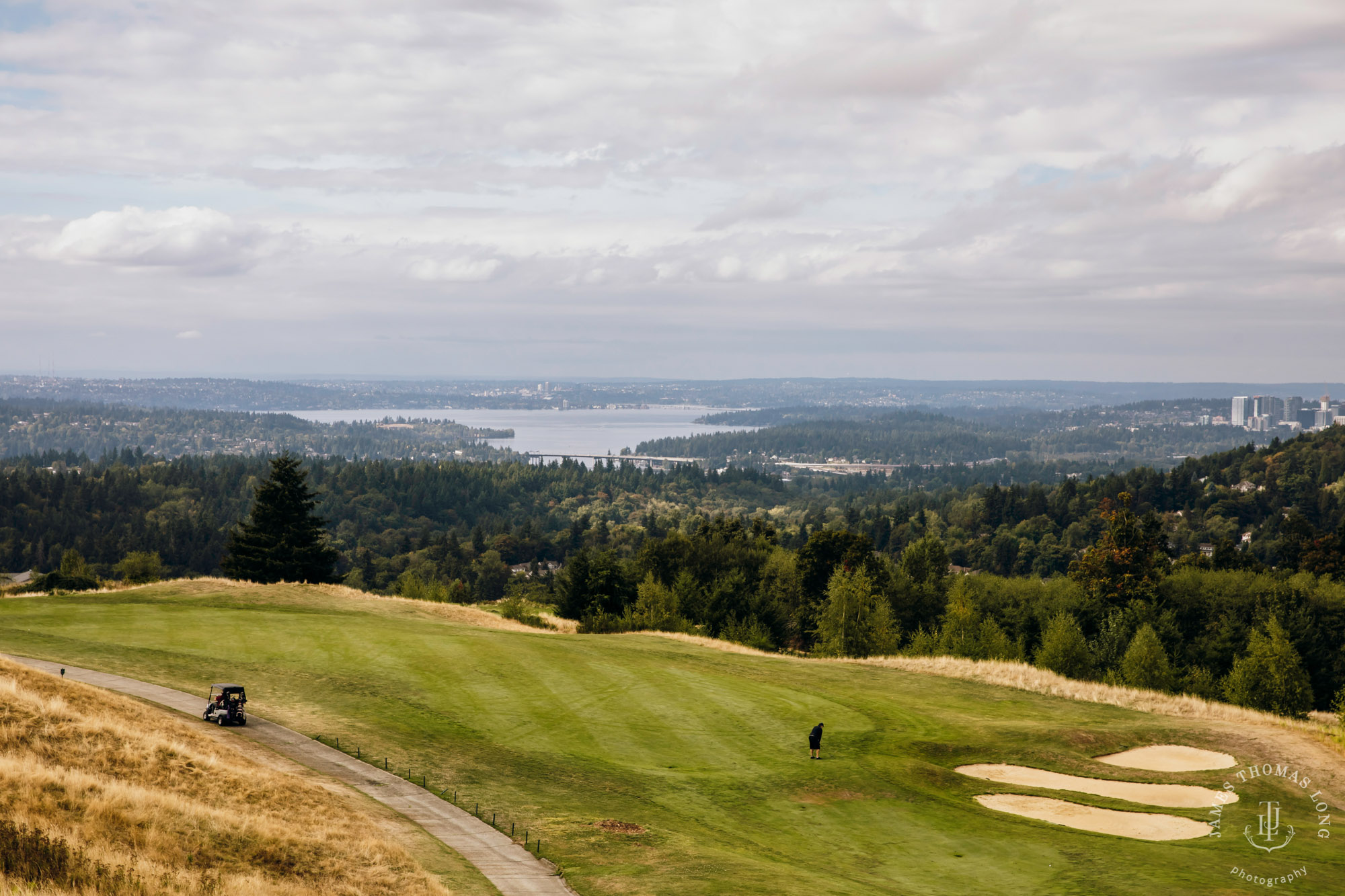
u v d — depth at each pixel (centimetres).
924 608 10462
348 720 3819
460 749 3619
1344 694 6706
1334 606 9175
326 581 9319
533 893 2442
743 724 4269
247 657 4634
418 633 5534
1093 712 4816
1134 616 8950
